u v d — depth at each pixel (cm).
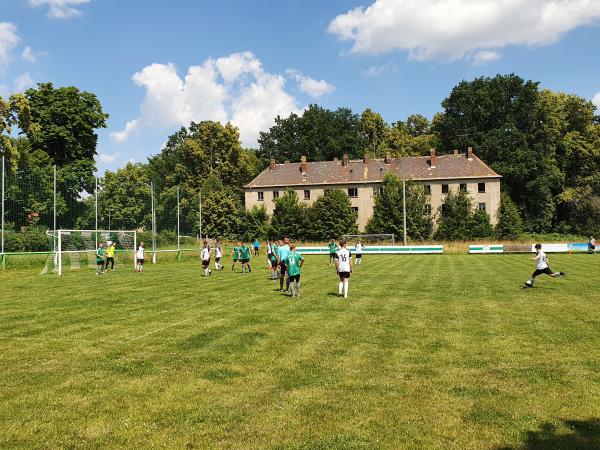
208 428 584
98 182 3453
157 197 3897
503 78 6819
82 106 5053
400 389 707
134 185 3812
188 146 7969
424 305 1433
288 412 628
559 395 678
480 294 1658
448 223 6278
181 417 616
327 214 6550
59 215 3164
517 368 802
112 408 647
